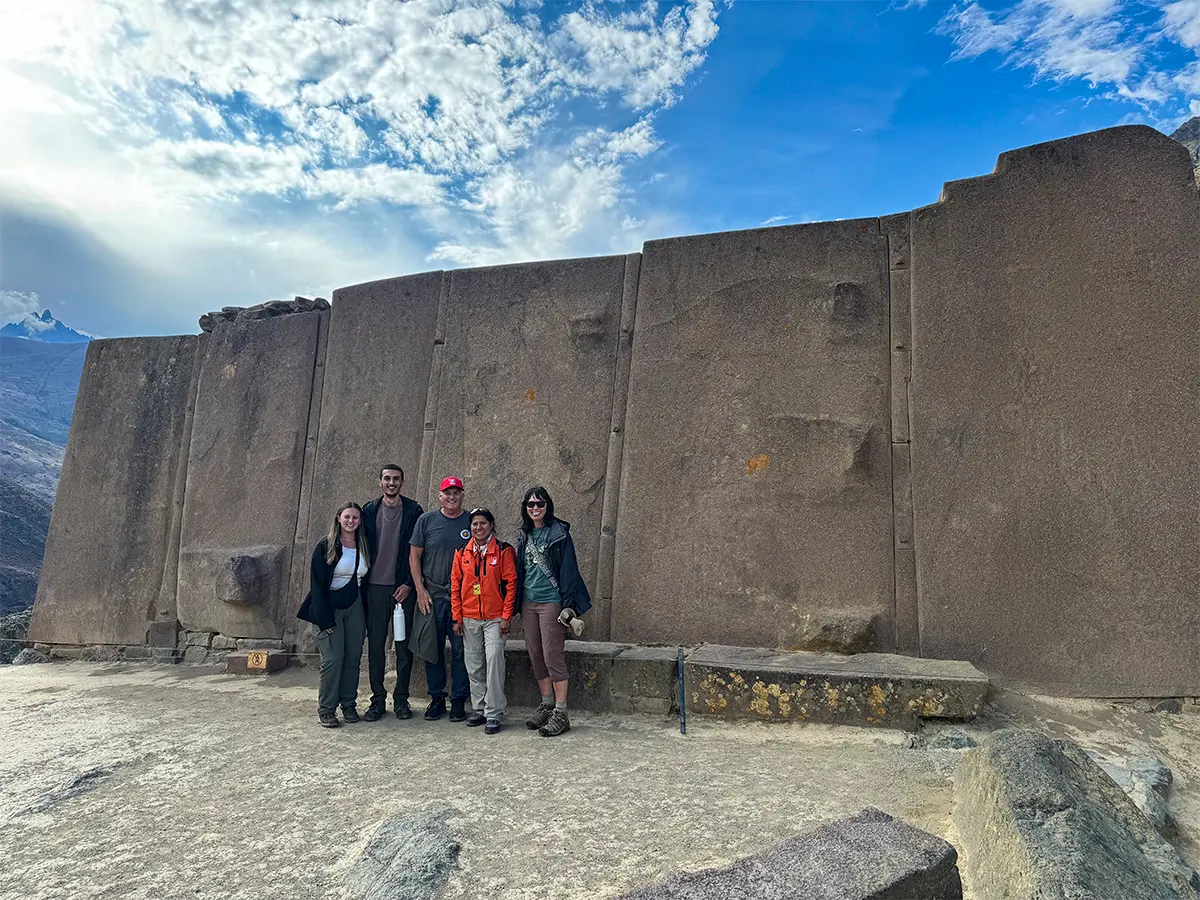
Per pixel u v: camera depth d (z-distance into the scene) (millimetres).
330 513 7469
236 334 8352
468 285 7328
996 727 4574
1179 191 5223
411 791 3783
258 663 7066
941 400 5559
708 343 6305
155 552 8289
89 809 3738
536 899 2635
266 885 2885
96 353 9062
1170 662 4766
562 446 6652
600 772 3980
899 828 2506
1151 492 4969
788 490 5840
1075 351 5277
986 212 5656
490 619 5000
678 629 5934
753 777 3822
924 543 5414
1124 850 2566
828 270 6070
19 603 21750
